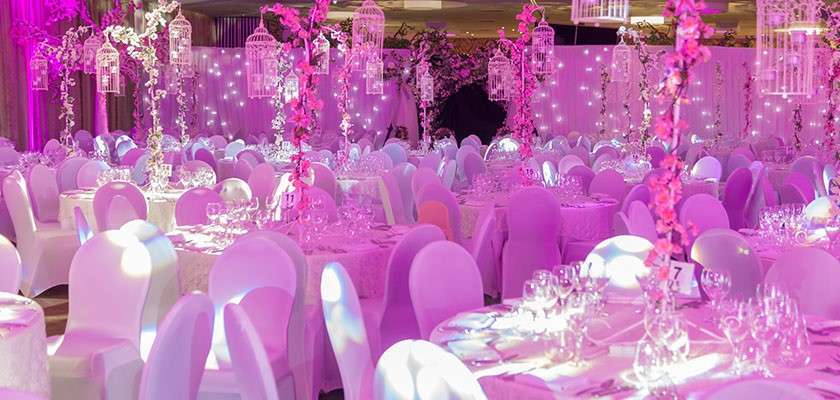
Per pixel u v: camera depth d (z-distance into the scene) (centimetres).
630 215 592
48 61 1374
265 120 1806
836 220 588
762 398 213
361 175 1061
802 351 309
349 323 363
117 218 596
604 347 332
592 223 737
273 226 605
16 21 1312
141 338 475
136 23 1579
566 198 781
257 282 435
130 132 1670
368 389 362
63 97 1211
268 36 1341
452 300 419
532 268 675
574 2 561
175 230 593
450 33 2289
